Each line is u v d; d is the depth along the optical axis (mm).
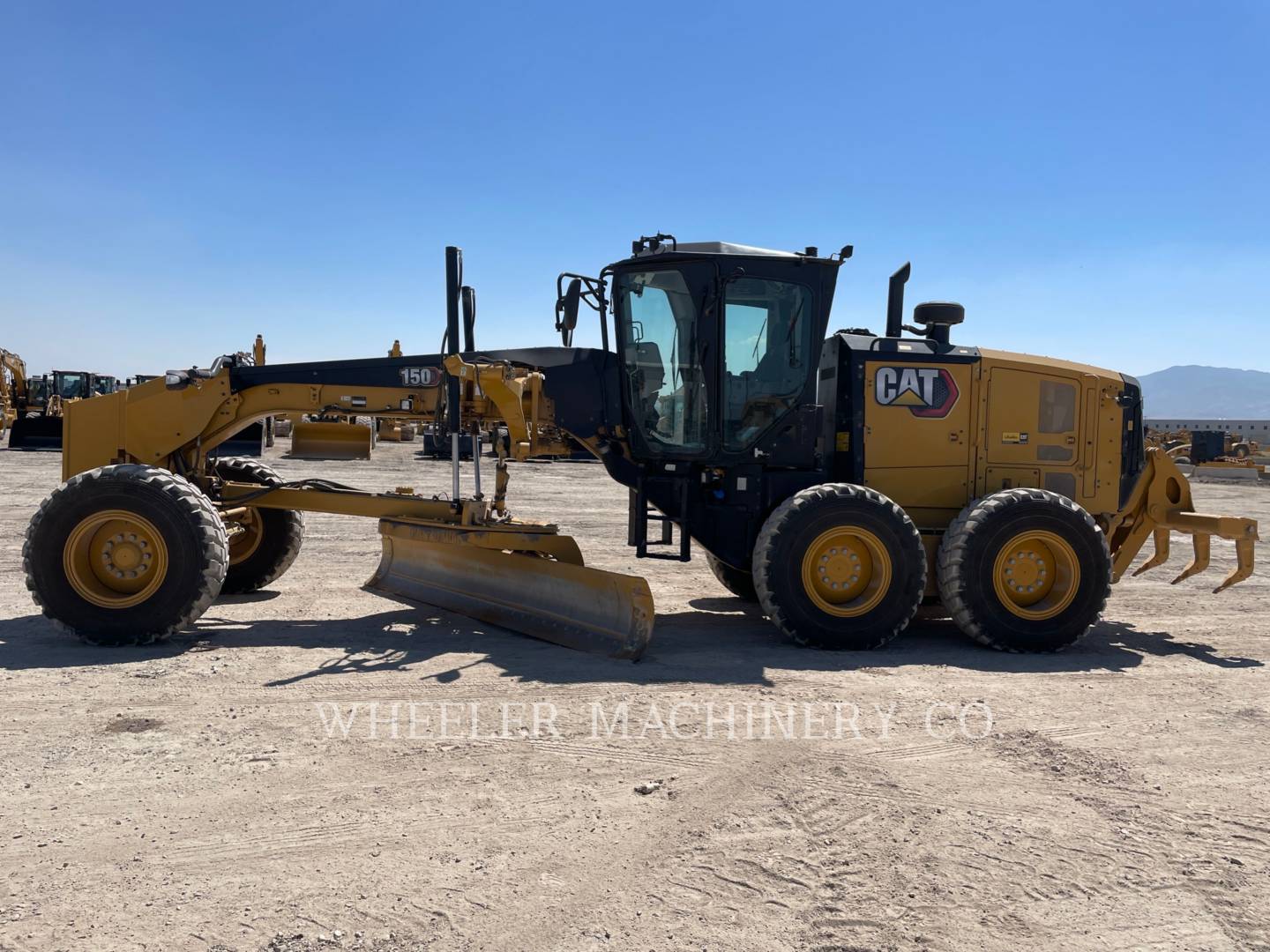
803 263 6168
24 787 3373
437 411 6312
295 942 2426
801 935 2533
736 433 6227
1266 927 2645
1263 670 5602
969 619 5883
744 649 5805
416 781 3516
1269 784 3727
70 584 5367
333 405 6324
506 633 5969
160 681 4746
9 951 2355
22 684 4648
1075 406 6742
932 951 2479
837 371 6574
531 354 6203
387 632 5941
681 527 6223
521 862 2906
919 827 3240
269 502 6355
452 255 5969
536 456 6539
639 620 5383
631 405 6254
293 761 3684
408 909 2613
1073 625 5945
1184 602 8125
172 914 2553
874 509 5781
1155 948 2529
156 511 5387
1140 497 6980
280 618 6336
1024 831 3227
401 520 6301
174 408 6223
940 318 6754
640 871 2873
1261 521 16547
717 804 3383
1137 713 4637
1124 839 3182
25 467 19188
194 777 3502
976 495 6613
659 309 6227
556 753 3846
